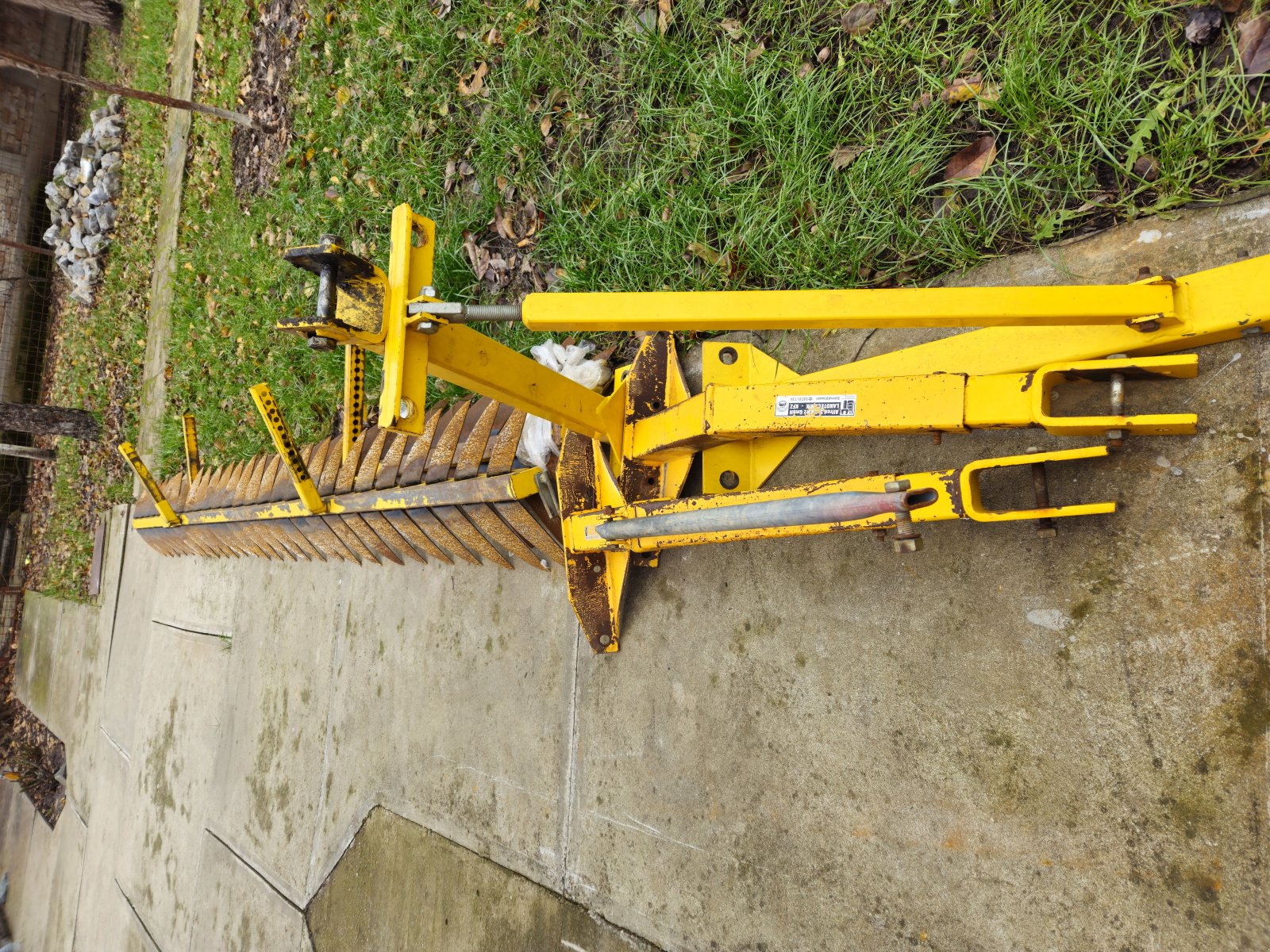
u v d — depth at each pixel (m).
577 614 2.23
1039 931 1.54
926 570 1.76
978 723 1.65
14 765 7.77
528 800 2.48
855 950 1.76
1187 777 1.41
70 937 5.73
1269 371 1.39
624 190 2.50
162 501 4.14
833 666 1.87
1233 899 1.35
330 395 3.60
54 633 7.24
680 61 2.43
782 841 1.91
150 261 6.02
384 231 3.46
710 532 1.72
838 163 2.04
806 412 1.67
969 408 1.49
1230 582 1.40
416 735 2.93
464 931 2.60
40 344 7.88
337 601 3.43
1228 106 1.52
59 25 7.77
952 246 1.85
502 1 3.01
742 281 2.25
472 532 2.58
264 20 4.81
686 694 2.13
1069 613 1.56
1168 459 1.49
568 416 1.90
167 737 4.72
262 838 3.69
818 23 2.16
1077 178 1.69
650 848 2.15
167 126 6.06
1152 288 1.34
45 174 7.79
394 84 3.45
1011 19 1.80
